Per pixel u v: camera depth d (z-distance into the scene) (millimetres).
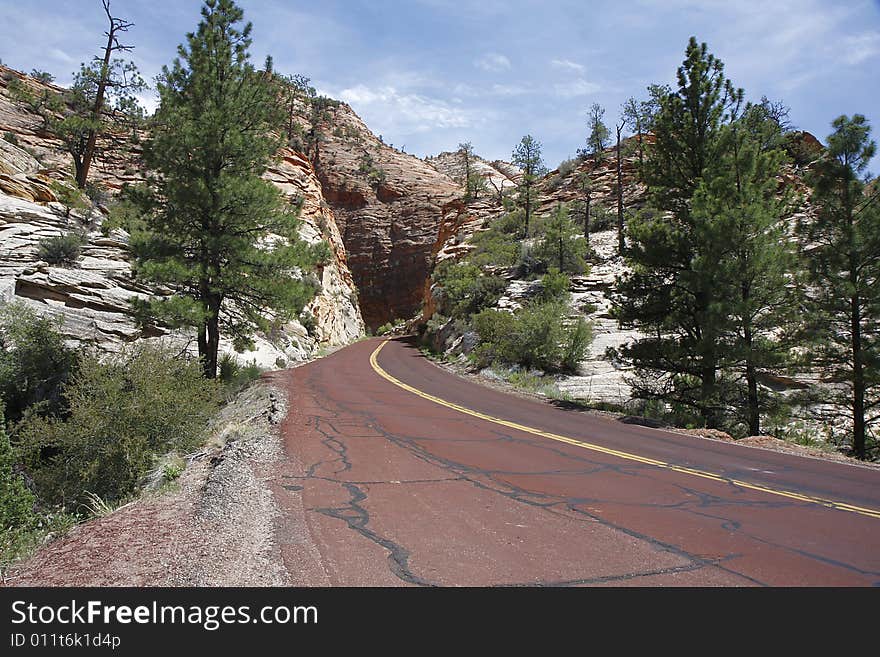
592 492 6762
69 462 10492
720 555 4613
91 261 25922
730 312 15773
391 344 52062
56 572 3836
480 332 31156
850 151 16672
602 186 63250
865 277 16578
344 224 94438
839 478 8125
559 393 20281
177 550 4215
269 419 11898
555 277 32469
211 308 19375
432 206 94812
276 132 22234
